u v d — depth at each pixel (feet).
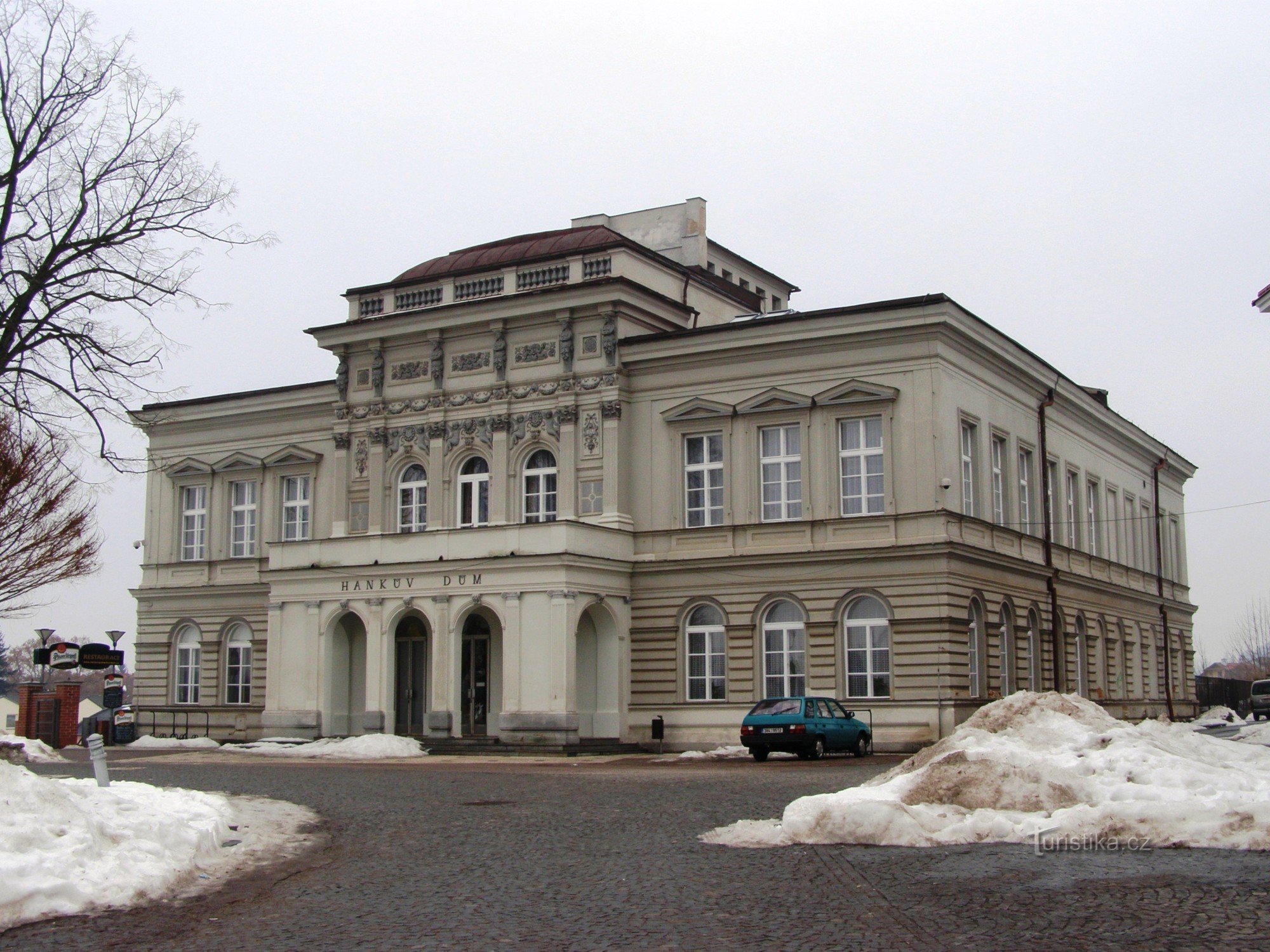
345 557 156.87
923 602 138.21
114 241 107.34
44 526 115.44
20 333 103.71
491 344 162.71
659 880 54.29
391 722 150.92
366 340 169.78
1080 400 183.21
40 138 105.09
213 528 188.85
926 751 71.15
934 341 140.97
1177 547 234.58
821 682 142.41
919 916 45.78
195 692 188.85
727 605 148.56
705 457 153.38
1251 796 60.34
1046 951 40.50
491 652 152.97
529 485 159.84
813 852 59.47
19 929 47.01
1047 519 167.94
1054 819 60.08
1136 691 202.39
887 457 142.20
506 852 63.16
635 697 152.15
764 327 148.46
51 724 173.68
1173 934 42.14
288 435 184.44
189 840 59.62
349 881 56.13
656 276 164.35
